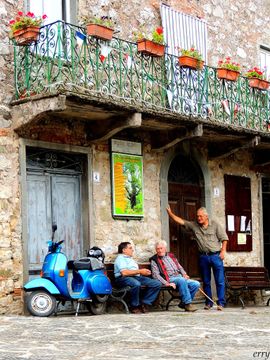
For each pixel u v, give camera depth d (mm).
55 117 10734
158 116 11039
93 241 11195
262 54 15508
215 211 13578
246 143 13055
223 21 14391
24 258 10086
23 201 10156
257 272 13148
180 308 12078
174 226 12797
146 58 11500
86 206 11219
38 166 10711
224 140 13258
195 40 13398
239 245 14047
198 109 12219
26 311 9953
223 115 12805
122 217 11680
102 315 10078
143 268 11633
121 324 8586
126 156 11836
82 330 8016
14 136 10156
